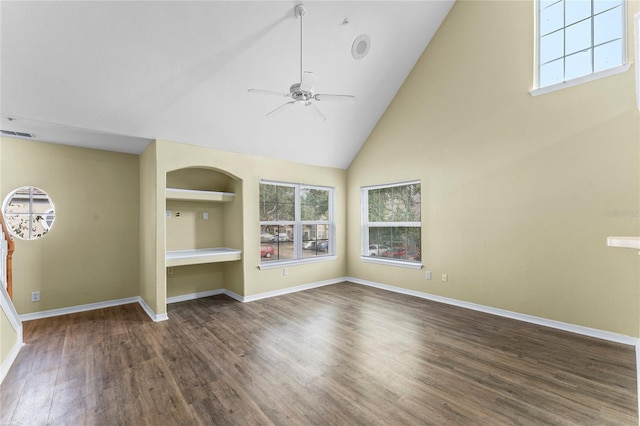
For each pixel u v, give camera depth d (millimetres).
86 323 3535
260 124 4090
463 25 3973
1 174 3551
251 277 4512
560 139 3170
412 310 3926
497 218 3670
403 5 3617
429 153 4398
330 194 5688
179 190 4043
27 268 3676
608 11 2949
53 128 3260
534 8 3363
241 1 2764
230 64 3211
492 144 3705
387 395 2068
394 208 5062
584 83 3010
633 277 2766
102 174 4227
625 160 2797
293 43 3301
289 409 1928
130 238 4445
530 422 1774
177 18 2682
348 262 5797
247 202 4488
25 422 1825
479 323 3416
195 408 1945
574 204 3088
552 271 3240
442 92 4223
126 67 2863
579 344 2816
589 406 1916
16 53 2463
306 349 2801
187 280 4598
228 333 3209
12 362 2564
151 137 3648
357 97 4457
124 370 2436
